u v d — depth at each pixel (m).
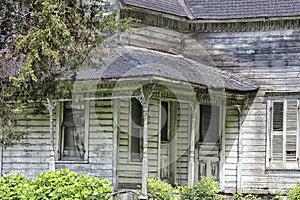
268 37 32.81
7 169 30.28
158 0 32.28
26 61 23.66
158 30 32.03
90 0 26.81
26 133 28.16
